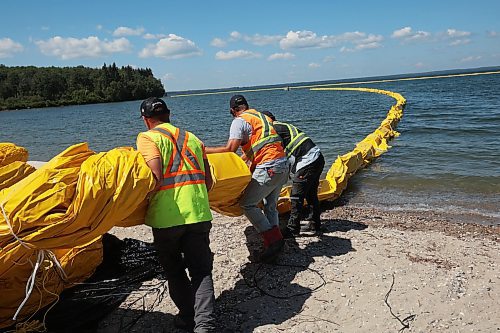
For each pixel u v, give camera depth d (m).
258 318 4.62
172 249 4.21
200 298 4.05
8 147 5.28
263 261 5.67
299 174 6.34
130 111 69.50
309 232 6.83
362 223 7.58
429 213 8.52
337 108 39.22
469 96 43.53
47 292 4.68
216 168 5.08
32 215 3.55
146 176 3.92
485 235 7.07
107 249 5.84
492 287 5.10
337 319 4.57
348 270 5.54
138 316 4.73
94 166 3.83
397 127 21.73
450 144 15.93
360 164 12.42
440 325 4.44
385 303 4.80
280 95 84.56
